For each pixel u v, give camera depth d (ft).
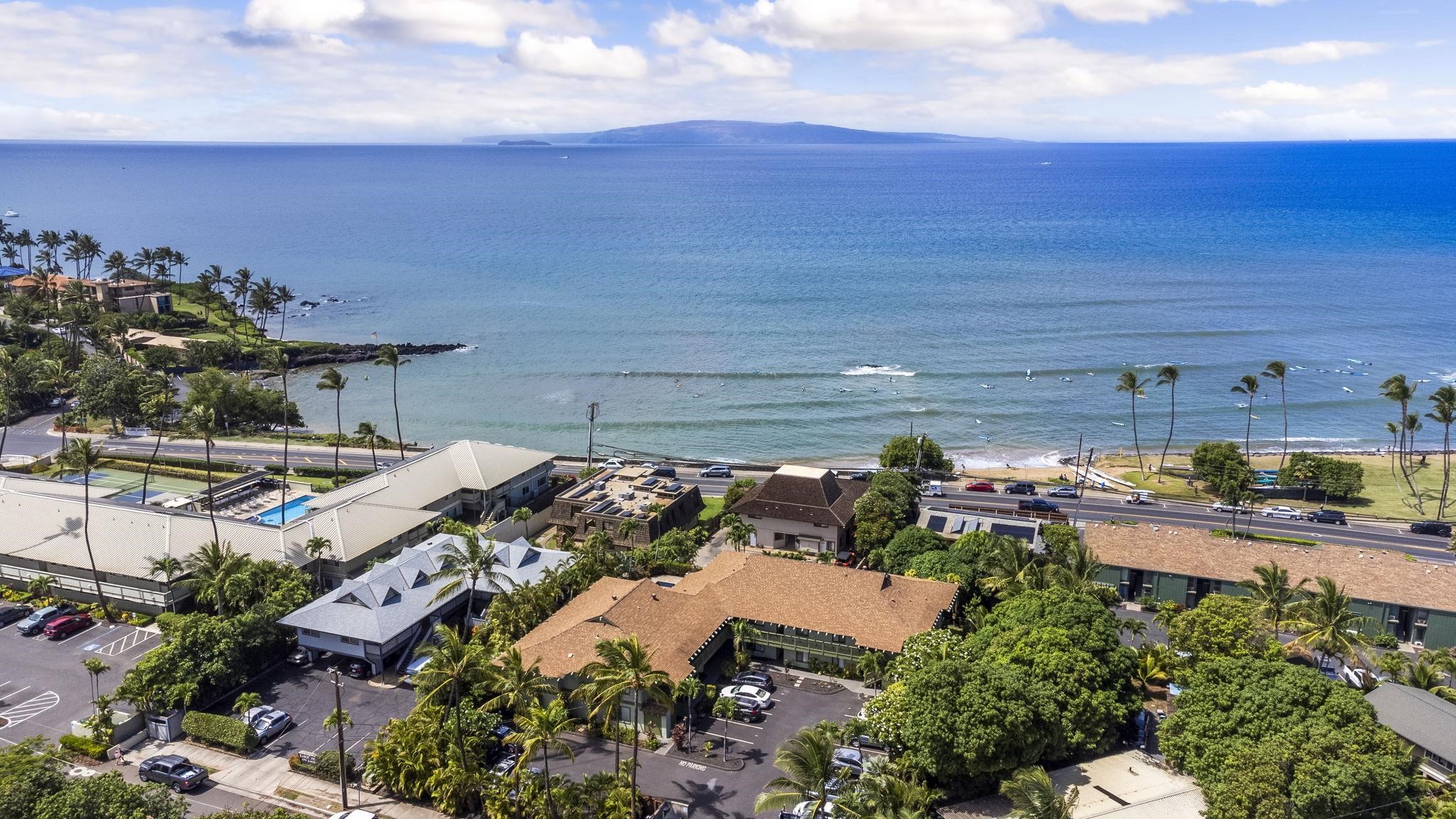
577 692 231.30
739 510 412.98
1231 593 354.95
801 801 207.21
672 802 233.55
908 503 415.03
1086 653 257.75
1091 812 222.48
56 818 189.78
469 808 234.58
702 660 289.33
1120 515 469.57
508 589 331.98
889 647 286.25
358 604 309.22
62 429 595.47
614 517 401.29
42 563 350.23
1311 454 526.57
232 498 451.53
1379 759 207.82
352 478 500.33
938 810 228.43
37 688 285.23
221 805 232.94
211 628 285.02
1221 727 231.71
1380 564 350.43
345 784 234.17
